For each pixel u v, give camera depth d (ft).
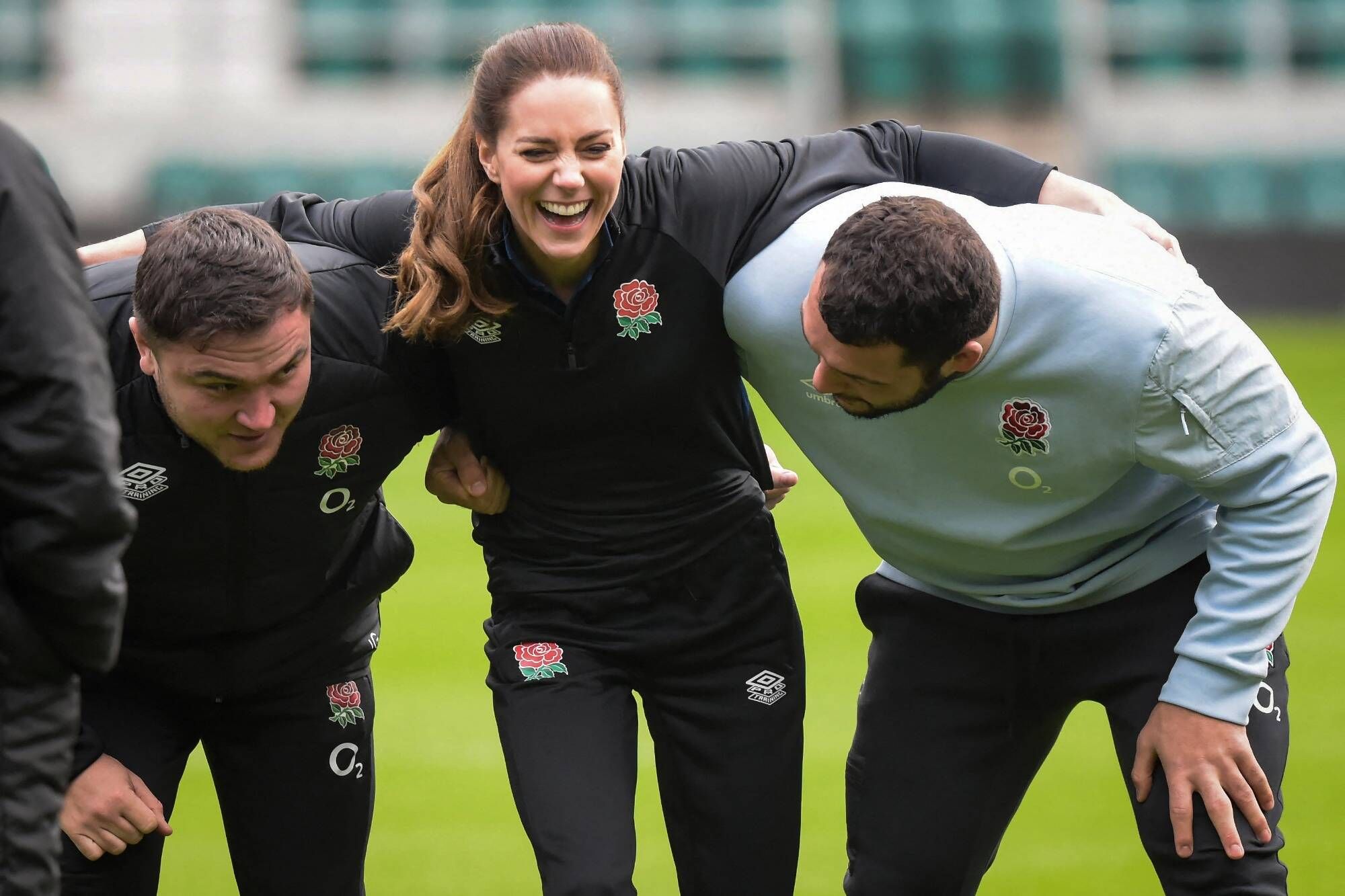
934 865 31.22
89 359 20.90
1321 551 89.04
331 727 31.04
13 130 21.04
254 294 24.77
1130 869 43.93
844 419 29.50
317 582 29.94
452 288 28.40
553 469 30.30
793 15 241.55
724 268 29.37
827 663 67.41
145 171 231.30
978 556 30.22
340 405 28.40
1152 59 244.63
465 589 83.15
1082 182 30.35
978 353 26.58
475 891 43.06
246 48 233.35
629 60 241.35
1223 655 27.81
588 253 28.81
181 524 28.19
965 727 31.19
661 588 30.58
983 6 242.37
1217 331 27.07
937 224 25.84
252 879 31.30
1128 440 27.61
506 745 29.99
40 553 20.47
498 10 237.86
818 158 30.50
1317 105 241.35
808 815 49.80
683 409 29.86
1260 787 27.86
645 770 57.41
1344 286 195.83
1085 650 30.17
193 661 29.84
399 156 233.55
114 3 230.48
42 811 20.90
